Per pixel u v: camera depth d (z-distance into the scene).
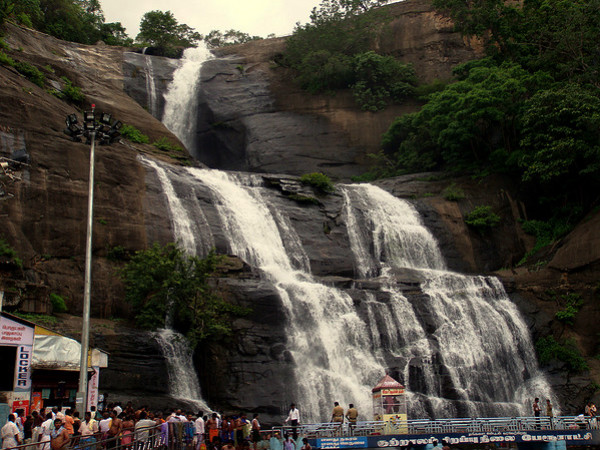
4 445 17.84
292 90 73.19
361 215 51.94
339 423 27.84
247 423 26.81
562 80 59.34
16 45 57.22
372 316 40.56
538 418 30.78
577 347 44.03
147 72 73.50
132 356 33.25
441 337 41.28
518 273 50.22
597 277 45.53
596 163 50.28
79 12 82.88
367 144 69.81
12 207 36.22
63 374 25.75
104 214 40.16
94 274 37.88
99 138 26.78
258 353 36.06
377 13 76.06
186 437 22.53
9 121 38.81
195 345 34.62
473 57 74.44
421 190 57.72
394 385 29.27
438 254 52.56
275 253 46.19
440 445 27.84
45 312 33.25
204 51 82.62
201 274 36.47
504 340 42.72
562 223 53.66
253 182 52.00
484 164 59.19
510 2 75.62
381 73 71.88
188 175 48.03
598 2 58.53
